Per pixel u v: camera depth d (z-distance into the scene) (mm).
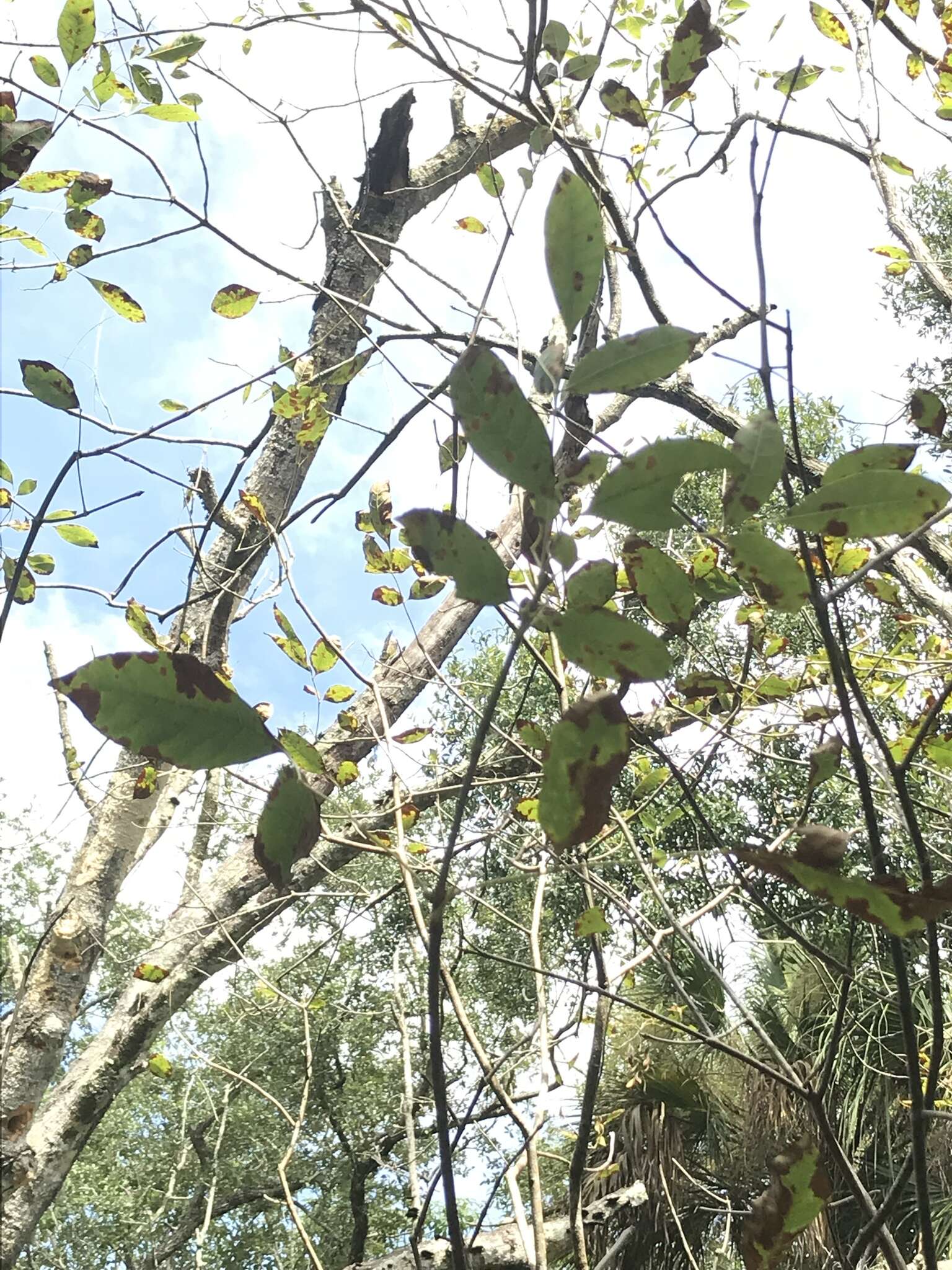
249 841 2154
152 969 1822
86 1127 1902
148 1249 5363
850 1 1623
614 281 1772
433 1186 962
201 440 1261
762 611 1132
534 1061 1369
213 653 1867
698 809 656
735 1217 2607
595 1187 3596
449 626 1930
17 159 728
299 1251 4918
